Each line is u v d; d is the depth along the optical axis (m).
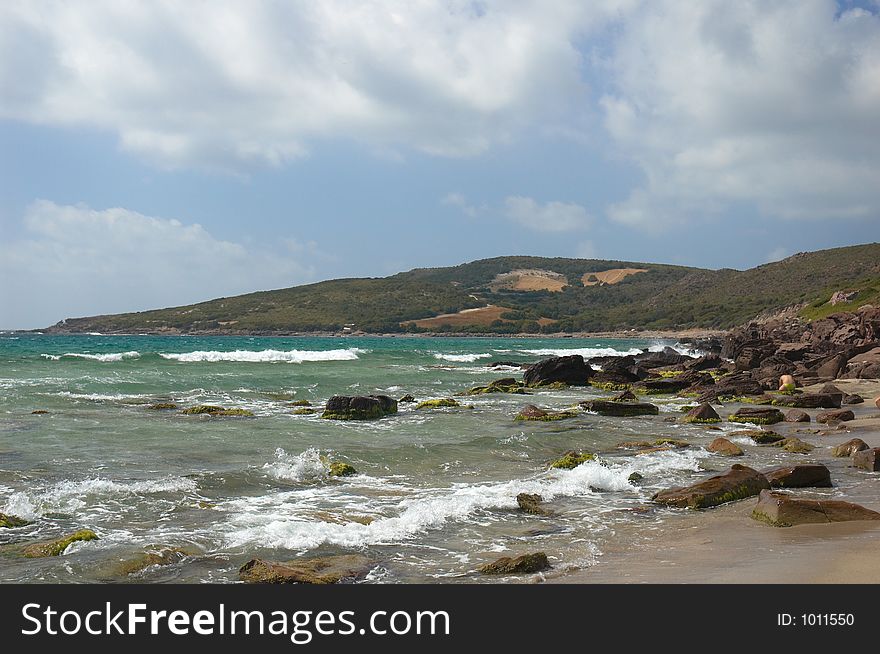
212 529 11.25
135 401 28.86
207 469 15.97
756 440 21.88
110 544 10.36
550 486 14.95
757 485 14.38
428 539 11.05
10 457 16.38
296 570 9.25
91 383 34.41
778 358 50.91
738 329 85.88
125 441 19.25
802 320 101.19
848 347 51.16
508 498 13.57
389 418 26.17
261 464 16.66
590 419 27.06
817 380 43.72
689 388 41.00
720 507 13.23
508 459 18.55
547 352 94.06
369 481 15.55
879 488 14.86
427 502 13.11
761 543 10.40
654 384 41.28
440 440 21.06
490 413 28.52
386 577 9.27
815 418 27.61
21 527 11.23
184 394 32.94
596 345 134.12
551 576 9.17
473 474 16.55
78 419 22.95
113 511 12.27
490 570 9.40
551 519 12.39
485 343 142.25
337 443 20.05
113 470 15.52
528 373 44.22
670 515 12.70
